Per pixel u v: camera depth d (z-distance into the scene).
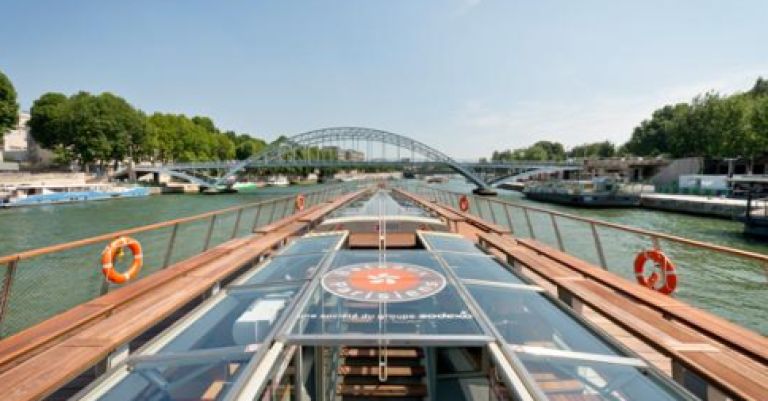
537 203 52.62
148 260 17.69
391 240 7.73
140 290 4.53
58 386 2.55
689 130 69.12
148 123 79.44
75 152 67.69
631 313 3.91
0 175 54.59
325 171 141.50
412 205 13.15
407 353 3.96
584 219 6.95
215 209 45.03
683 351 3.10
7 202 43.31
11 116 56.22
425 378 3.76
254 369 2.20
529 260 6.23
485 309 3.05
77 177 63.97
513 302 3.25
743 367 2.84
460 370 3.63
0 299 4.14
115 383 2.23
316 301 3.05
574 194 45.50
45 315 10.61
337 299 3.10
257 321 2.85
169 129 88.00
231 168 82.19
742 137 53.84
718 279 14.91
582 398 2.14
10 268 4.17
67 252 18.62
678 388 2.16
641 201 44.72
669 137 76.81
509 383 2.13
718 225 30.47
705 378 2.77
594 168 73.62
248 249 7.11
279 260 4.62
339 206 15.28
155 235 25.03
